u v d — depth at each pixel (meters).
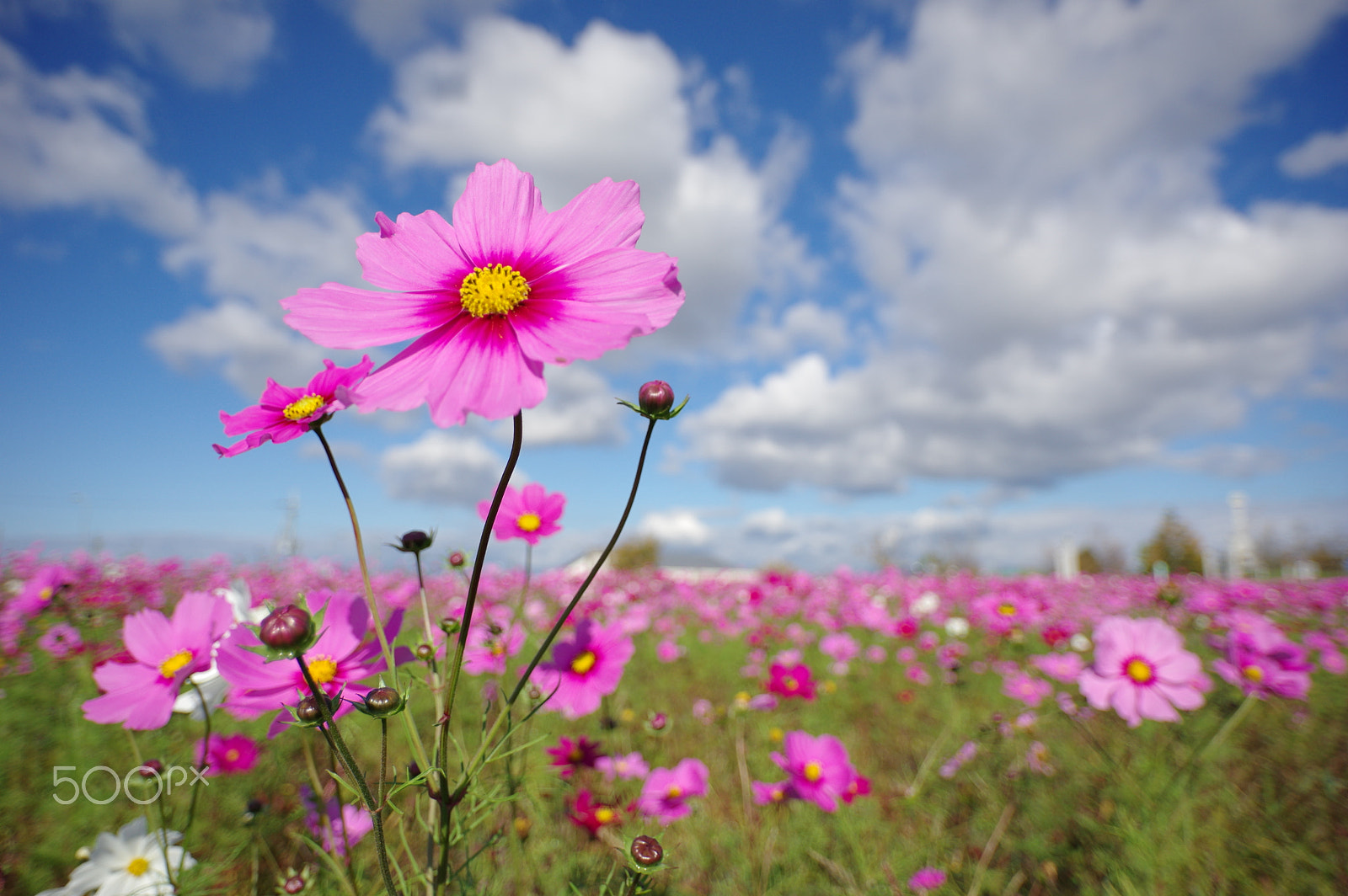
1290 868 0.36
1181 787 0.40
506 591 1.22
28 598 0.55
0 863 0.35
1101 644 0.42
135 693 0.23
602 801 0.38
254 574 1.56
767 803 0.38
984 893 0.36
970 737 0.59
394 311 0.16
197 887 0.27
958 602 1.42
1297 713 0.63
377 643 0.21
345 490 0.16
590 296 0.16
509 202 0.18
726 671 0.90
